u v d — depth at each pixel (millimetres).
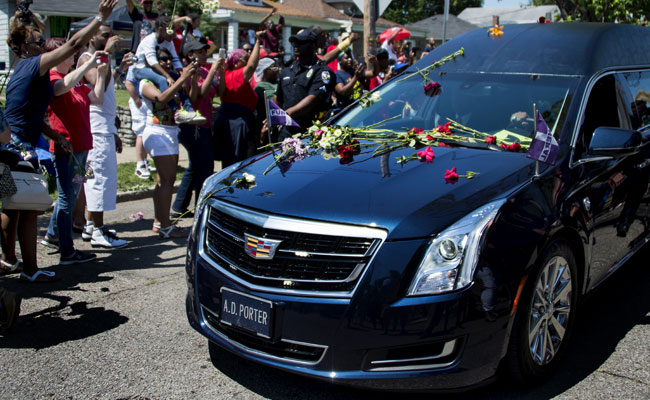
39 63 4242
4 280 4781
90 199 5656
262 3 32500
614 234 3770
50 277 4770
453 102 4145
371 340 2719
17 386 3225
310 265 2840
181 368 3424
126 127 11539
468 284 2693
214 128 6805
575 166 3422
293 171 3461
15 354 3582
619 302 4293
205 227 3361
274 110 4531
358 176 3268
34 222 4668
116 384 3248
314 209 2949
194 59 5715
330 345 2775
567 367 3381
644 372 3318
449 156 3482
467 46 4605
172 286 4711
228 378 3314
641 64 4547
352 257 2773
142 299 4438
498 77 4172
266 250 2918
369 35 8102
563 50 4195
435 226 2766
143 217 6961
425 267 2705
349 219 2846
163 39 6051
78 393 3162
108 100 5605
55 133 4750
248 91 6684
